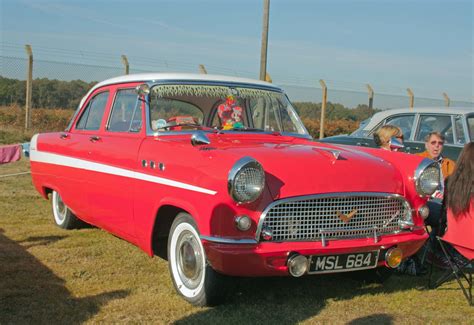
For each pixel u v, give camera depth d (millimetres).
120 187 4707
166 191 4074
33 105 14875
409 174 4152
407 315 4000
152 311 3908
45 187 6359
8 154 5176
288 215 3648
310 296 4355
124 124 4969
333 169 3855
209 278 3816
